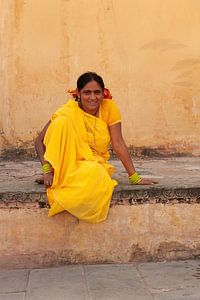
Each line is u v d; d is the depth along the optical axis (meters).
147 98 5.28
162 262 3.48
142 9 5.21
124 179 3.89
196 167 4.57
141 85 5.26
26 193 3.36
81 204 3.25
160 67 5.26
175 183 3.64
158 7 5.22
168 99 5.28
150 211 3.47
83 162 3.35
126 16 5.21
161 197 3.46
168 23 5.23
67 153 3.30
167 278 3.16
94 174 3.24
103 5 5.19
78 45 5.20
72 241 3.43
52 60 5.20
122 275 3.22
